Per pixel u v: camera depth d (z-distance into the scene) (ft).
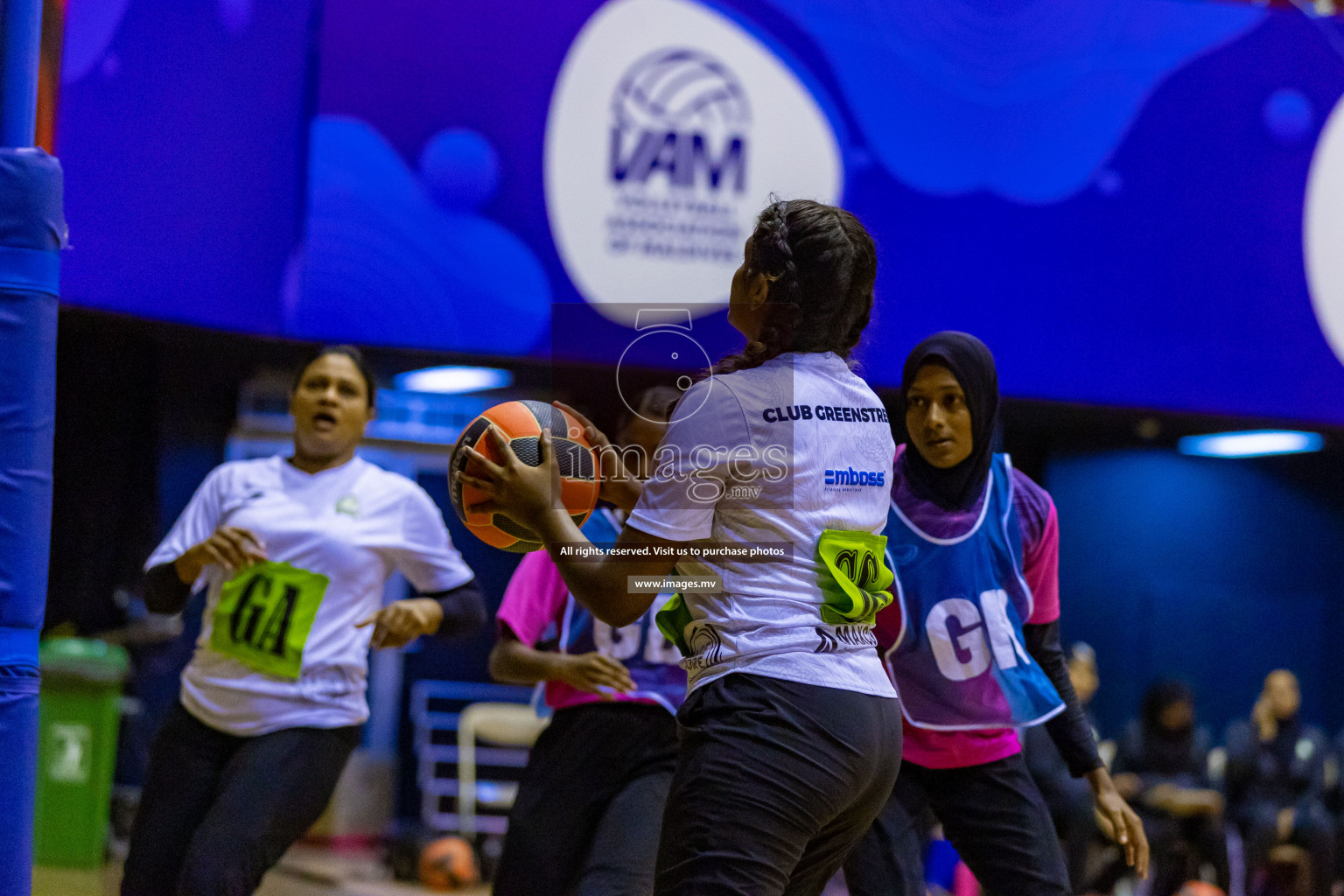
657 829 27.68
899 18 58.03
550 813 28.91
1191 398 61.21
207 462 66.59
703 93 55.98
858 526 18.95
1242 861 59.98
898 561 25.94
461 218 53.83
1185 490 76.23
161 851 29.04
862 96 57.57
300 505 31.58
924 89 58.29
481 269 54.03
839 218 19.60
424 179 53.47
